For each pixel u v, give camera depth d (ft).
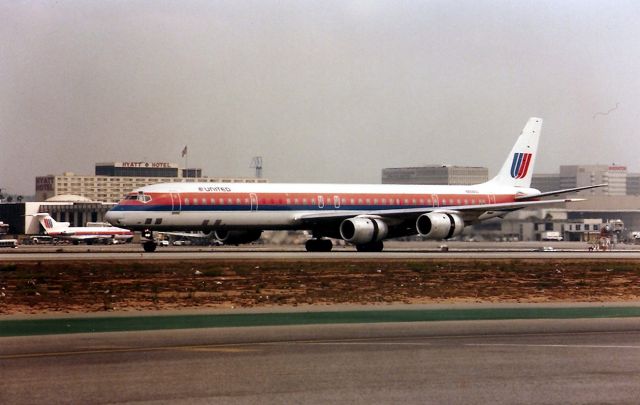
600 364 117.29
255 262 301.43
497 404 94.17
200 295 209.05
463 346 132.36
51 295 206.08
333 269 279.90
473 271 283.79
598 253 423.23
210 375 108.17
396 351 127.24
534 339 140.67
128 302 194.59
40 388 100.17
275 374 108.99
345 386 102.27
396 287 233.96
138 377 106.63
